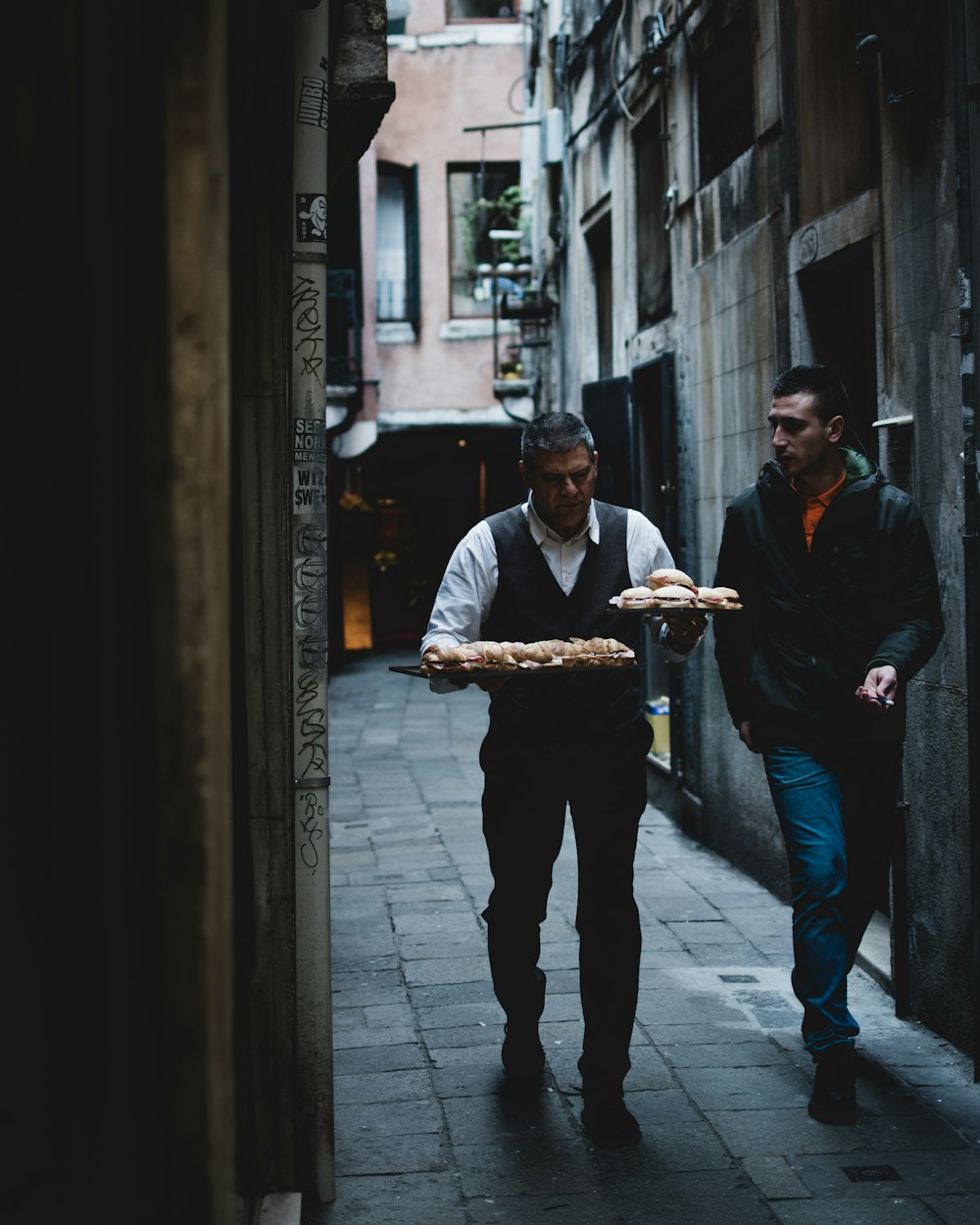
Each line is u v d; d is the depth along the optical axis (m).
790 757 3.68
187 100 1.65
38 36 1.60
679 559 7.25
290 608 2.94
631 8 8.48
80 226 1.61
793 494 3.70
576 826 3.37
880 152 4.46
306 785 2.96
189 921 1.67
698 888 6.03
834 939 3.52
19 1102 1.62
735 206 6.21
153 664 1.67
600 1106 3.34
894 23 4.03
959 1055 3.92
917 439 4.18
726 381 6.39
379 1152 3.31
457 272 17.02
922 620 3.58
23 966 1.62
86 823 1.64
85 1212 1.66
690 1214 2.99
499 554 3.33
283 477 2.89
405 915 5.58
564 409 11.88
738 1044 4.04
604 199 9.59
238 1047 2.74
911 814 4.23
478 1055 3.96
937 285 4.02
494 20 16.78
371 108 3.37
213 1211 1.69
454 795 8.57
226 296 1.69
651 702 8.45
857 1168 3.20
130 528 1.67
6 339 1.60
